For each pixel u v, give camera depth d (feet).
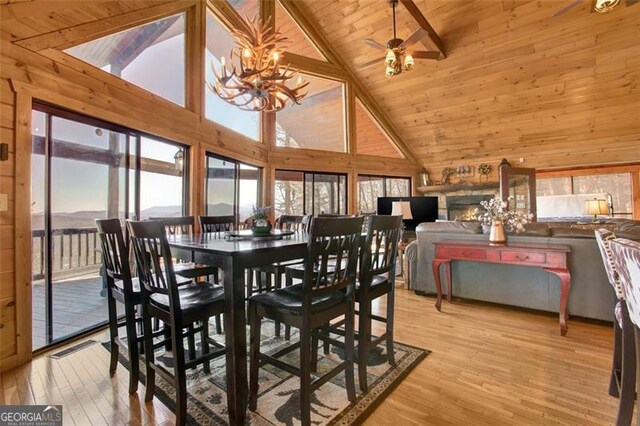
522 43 15.38
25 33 7.39
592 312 9.54
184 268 8.60
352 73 21.08
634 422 5.19
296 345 6.07
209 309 5.56
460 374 6.76
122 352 7.77
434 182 25.23
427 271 12.69
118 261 6.25
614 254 4.25
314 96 20.66
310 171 20.34
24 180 7.30
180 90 12.71
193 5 12.96
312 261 4.92
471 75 17.76
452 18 15.64
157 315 5.56
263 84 9.40
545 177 21.04
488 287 11.38
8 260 7.01
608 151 18.47
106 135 9.90
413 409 5.60
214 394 6.10
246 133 17.13
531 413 5.49
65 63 8.30
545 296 10.28
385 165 23.39
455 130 21.57
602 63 14.83
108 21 9.47
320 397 5.98
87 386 6.31
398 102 21.47
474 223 11.98
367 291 6.30
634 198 18.51
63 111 8.42
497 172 22.22
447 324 9.71
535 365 7.13
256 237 7.67
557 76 16.08
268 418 5.37
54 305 9.85
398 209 18.25
